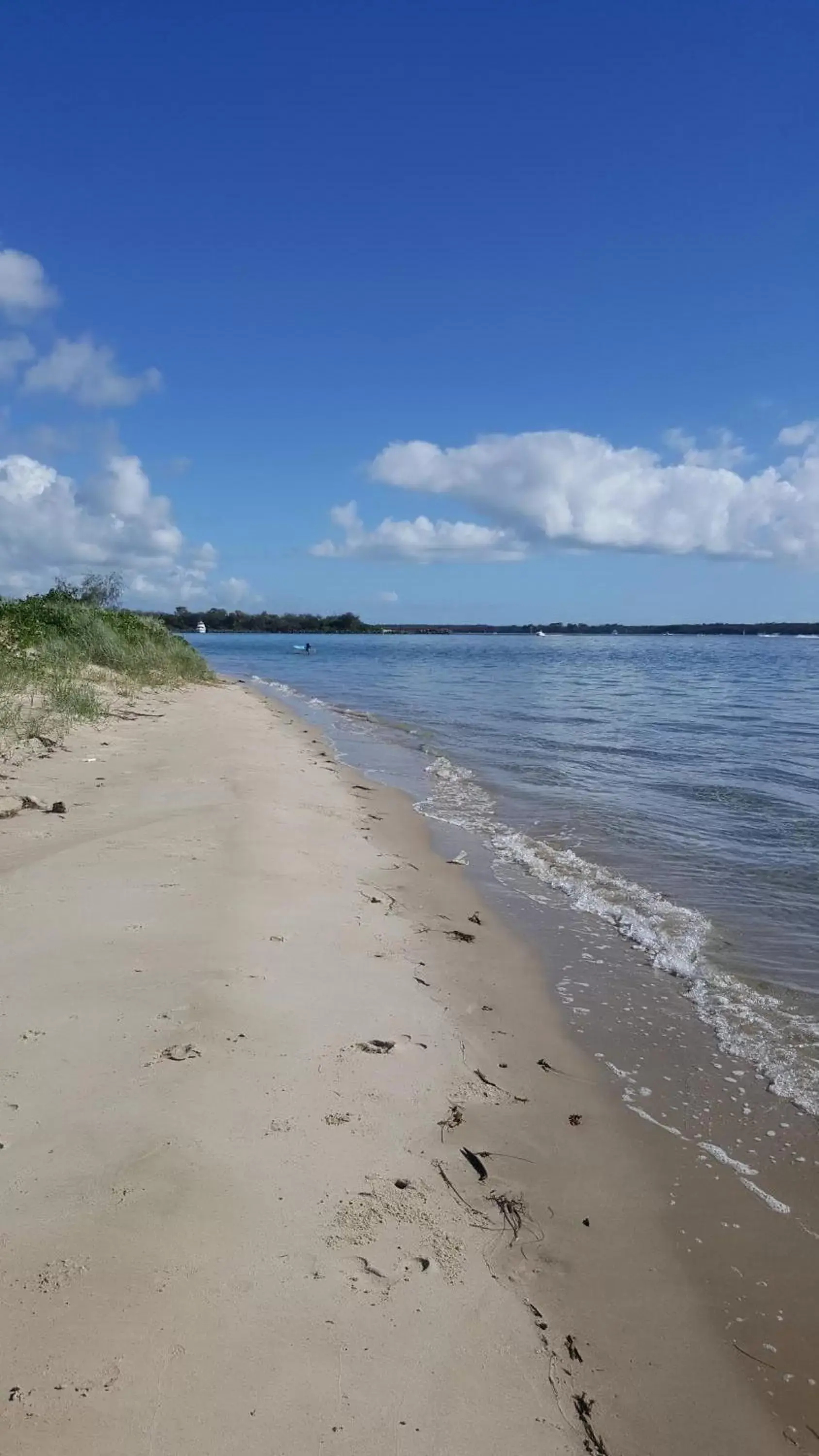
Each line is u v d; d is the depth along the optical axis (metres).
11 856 6.09
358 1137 3.18
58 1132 2.94
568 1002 4.74
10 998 3.91
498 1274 2.62
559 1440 2.07
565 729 17.86
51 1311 2.18
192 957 4.52
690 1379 2.32
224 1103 3.23
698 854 7.84
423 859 7.47
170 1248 2.45
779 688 31.14
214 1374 2.07
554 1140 3.40
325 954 4.91
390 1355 2.22
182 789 8.86
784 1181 3.24
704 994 4.87
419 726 18.62
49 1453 1.80
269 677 39.44
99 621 20.56
